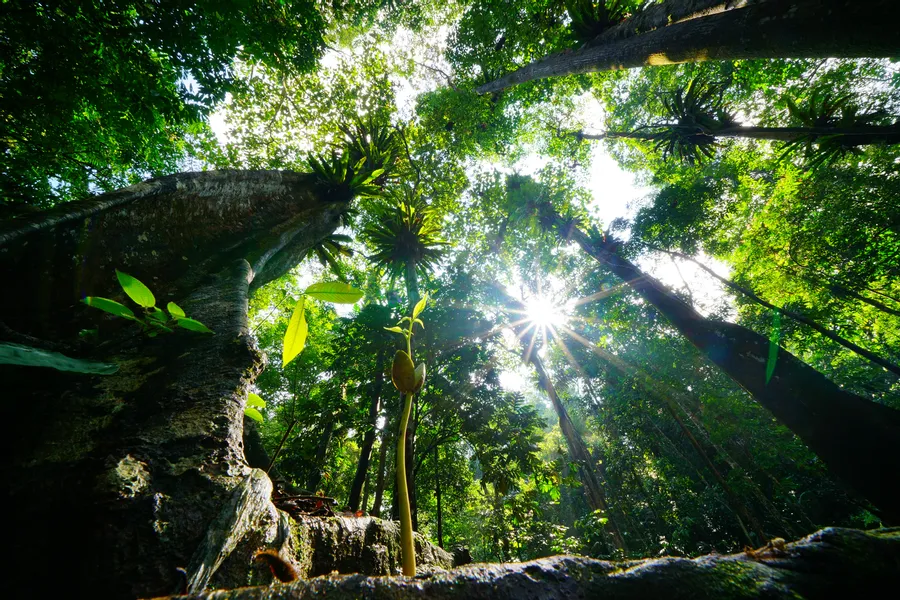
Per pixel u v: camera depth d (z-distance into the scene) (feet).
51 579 3.24
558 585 1.58
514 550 27.22
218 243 14.98
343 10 33.73
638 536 45.27
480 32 41.01
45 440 4.79
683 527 42.34
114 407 5.59
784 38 10.62
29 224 8.22
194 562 3.27
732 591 1.55
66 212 9.16
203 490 4.20
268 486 4.66
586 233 44.04
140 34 14.79
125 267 10.50
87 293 9.09
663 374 42.09
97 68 15.02
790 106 24.20
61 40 13.91
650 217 45.42
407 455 19.25
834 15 9.30
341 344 23.90
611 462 56.70
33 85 14.53
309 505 7.84
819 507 39.75
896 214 36.81
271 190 21.13
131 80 15.72
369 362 23.56
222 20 15.61
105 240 10.19
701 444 47.39
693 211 44.11
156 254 11.78
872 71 38.14
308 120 44.19
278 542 4.51
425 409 23.63
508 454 19.98
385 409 21.88
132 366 6.86
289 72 20.44
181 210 13.71
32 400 5.59
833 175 40.68
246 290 11.91
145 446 4.73
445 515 39.58
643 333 45.98
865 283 39.24
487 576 1.62
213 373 6.75
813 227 42.75
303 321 2.49
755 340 17.40
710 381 39.52
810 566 1.74
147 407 5.66
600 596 1.52
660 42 15.37
